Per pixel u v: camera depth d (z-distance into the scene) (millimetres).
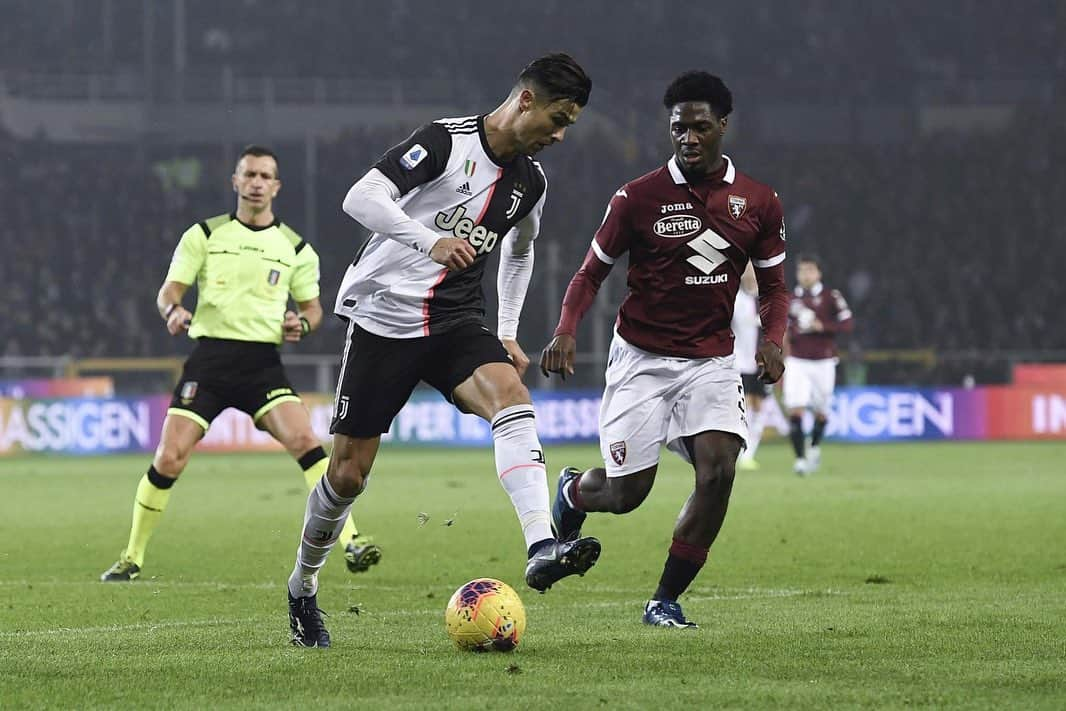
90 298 92500
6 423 69812
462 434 76000
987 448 70750
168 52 113375
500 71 115750
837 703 12031
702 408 17844
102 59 112312
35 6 113562
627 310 18500
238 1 115875
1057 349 93312
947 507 37094
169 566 26031
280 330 25953
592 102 110312
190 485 49031
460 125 15469
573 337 18062
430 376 15914
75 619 18781
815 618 17875
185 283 25781
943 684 12992
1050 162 106062
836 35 120188
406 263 15422
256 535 31750
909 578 23094
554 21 118938
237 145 106375
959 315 94438
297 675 13656
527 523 14617
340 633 16875
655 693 12531
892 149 108625
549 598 20906
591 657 14695
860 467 55562
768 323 18219
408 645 15766
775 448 74812
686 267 17938
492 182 15555
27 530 33531
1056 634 16250
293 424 25703
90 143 105562
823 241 100562
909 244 99875
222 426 73938
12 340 87688
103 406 71688
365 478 15633
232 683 13250
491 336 15727
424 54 115562
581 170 102750
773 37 119812
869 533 30594
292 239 26375
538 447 15016
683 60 118312
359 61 114875
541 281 89375
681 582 17469
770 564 25219
